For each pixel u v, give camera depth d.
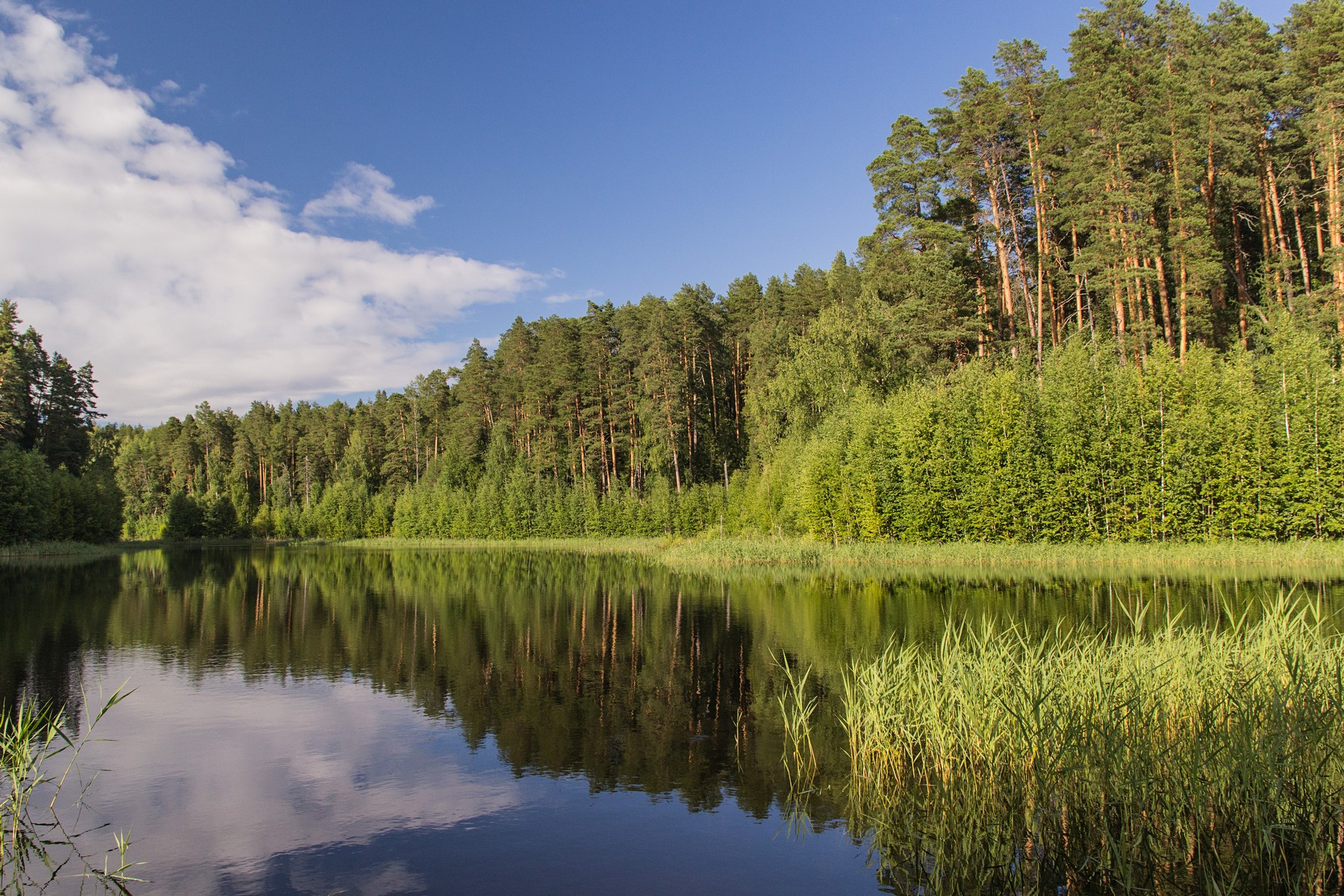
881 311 48.31
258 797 9.27
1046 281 49.22
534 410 79.62
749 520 53.47
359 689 14.77
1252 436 35.50
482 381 87.31
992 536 39.34
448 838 7.99
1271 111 45.97
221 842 7.96
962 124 47.66
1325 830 6.77
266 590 32.62
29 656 18.27
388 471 95.38
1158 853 7.03
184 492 94.81
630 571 39.66
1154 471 37.03
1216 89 45.06
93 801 9.17
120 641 20.09
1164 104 44.12
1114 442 37.88
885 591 26.62
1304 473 34.47
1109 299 44.91
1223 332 46.44
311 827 8.35
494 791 9.38
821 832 7.96
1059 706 8.09
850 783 9.37
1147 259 42.41
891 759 9.44
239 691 14.74
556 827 8.24
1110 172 40.81
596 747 11.04
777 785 9.36
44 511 57.12
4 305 67.12
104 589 32.97
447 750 10.99
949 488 40.50
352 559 55.19
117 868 7.38
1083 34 45.59
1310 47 44.25
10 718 12.67
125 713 13.14
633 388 74.56
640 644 18.81
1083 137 43.28
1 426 59.34
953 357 50.84
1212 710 8.30
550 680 15.29
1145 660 9.62
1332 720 7.16
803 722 12.06
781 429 55.62
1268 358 37.72
